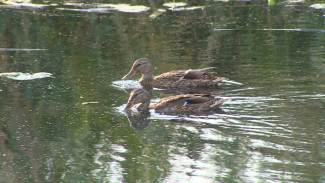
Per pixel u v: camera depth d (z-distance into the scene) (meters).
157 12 28.34
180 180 9.12
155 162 9.98
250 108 13.33
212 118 12.73
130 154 10.43
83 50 21.05
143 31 24.39
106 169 9.70
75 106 13.84
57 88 15.66
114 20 26.52
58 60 19.38
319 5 29.06
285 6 29.41
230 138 11.20
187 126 12.21
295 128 11.64
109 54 20.42
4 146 10.87
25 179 9.32
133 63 19.14
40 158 10.25
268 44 21.34
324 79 15.98
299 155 10.12
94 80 16.78
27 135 11.52
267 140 10.97
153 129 12.03
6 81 16.30
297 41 21.72
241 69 17.66
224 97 14.41
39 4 30.02
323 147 10.49
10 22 25.92
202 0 31.41
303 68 17.45
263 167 9.60
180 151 10.54
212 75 16.80
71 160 10.16
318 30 23.64
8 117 12.73
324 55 19.20
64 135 11.55
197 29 24.61
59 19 26.66
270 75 16.72
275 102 13.76
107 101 14.45
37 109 13.45
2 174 9.54
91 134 11.64
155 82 17.36
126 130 11.95
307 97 14.12
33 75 17.12
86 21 26.31
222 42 22.05
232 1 31.14
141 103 13.99
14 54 20.25
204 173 9.41
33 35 23.62
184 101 13.83
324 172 9.30
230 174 9.34
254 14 27.59
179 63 19.03
